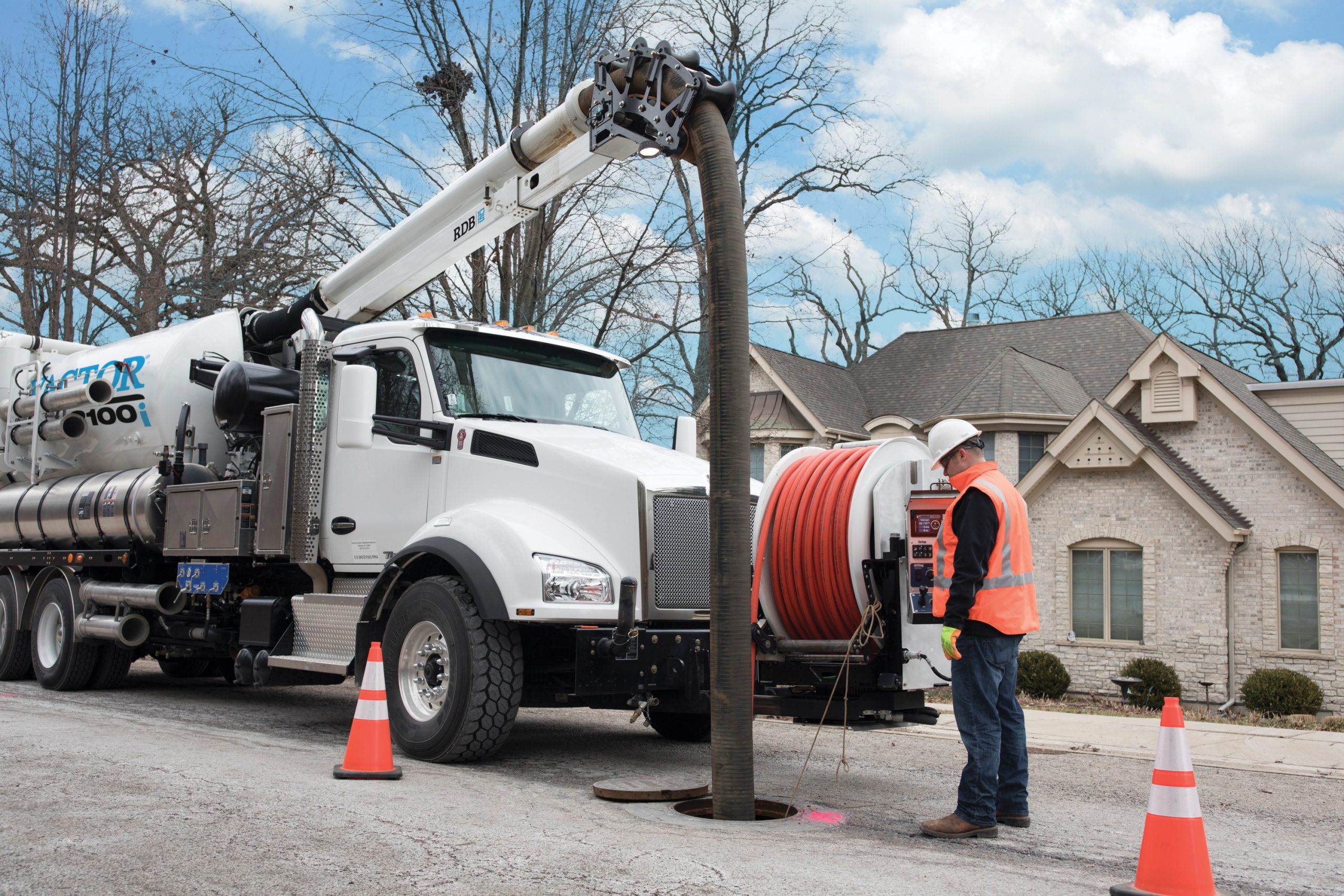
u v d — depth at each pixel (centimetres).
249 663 796
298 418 786
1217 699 1811
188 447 948
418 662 686
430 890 378
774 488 672
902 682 618
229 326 1005
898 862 443
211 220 1959
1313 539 1780
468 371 764
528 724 932
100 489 984
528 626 681
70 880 380
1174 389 1920
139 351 1008
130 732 728
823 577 633
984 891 402
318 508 778
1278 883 466
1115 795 673
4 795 508
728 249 550
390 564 696
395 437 754
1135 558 1920
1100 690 1920
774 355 2620
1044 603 1991
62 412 1052
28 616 1082
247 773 580
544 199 827
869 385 2828
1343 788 718
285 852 420
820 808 588
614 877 398
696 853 439
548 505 687
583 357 834
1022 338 2734
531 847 439
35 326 1988
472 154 1727
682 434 869
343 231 1738
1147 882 405
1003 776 553
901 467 644
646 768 696
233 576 859
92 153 1973
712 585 546
